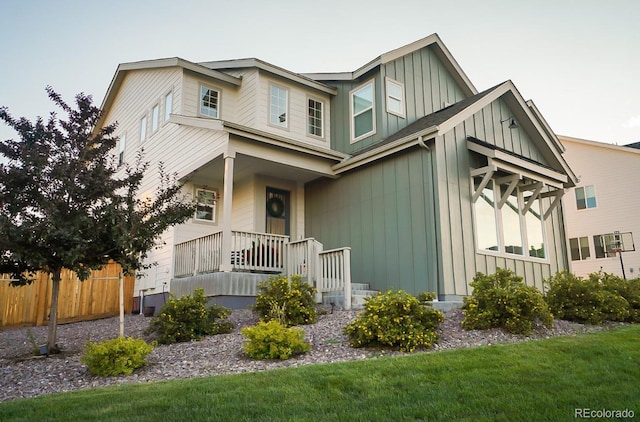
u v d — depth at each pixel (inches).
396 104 518.9
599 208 886.4
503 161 422.0
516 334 275.7
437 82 575.2
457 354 214.1
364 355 240.8
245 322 343.3
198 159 463.5
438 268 385.7
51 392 204.1
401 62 537.0
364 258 453.4
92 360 226.8
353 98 547.8
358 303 378.6
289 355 242.7
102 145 308.7
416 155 418.9
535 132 518.6
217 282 396.5
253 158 442.9
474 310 290.4
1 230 253.1
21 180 271.0
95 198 292.2
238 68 542.0
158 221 310.3
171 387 181.0
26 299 463.8
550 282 361.7
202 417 143.9
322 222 510.3
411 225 413.1
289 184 530.6
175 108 525.7
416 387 166.9
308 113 556.1
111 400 166.4
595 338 242.4
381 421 135.9
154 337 322.7
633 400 147.0
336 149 555.8
